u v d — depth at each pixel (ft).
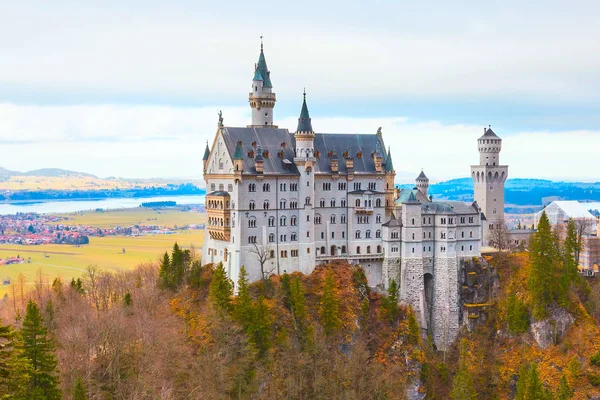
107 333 608.19
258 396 602.44
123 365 586.04
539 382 633.61
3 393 335.88
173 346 606.14
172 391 558.56
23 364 344.90
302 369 634.02
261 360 626.23
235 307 649.61
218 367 590.14
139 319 653.71
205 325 643.04
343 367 653.71
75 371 548.31
